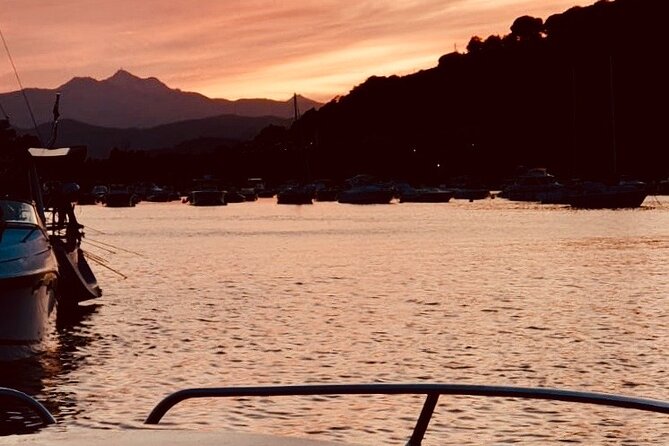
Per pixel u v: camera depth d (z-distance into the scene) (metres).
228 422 19.77
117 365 26.77
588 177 180.00
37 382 24.44
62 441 4.22
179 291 47.38
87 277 41.38
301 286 49.44
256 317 36.81
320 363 26.61
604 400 5.39
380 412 20.48
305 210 173.25
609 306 39.16
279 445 4.28
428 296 43.88
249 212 171.12
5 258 26.36
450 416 20.09
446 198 183.62
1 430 19.67
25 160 32.88
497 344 29.56
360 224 121.25
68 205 39.81
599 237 86.81
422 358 27.23
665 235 87.81
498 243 82.44
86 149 37.28
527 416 20.06
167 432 4.54
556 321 34.78
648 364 25.94
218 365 26.53
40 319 27.66
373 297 43.72
